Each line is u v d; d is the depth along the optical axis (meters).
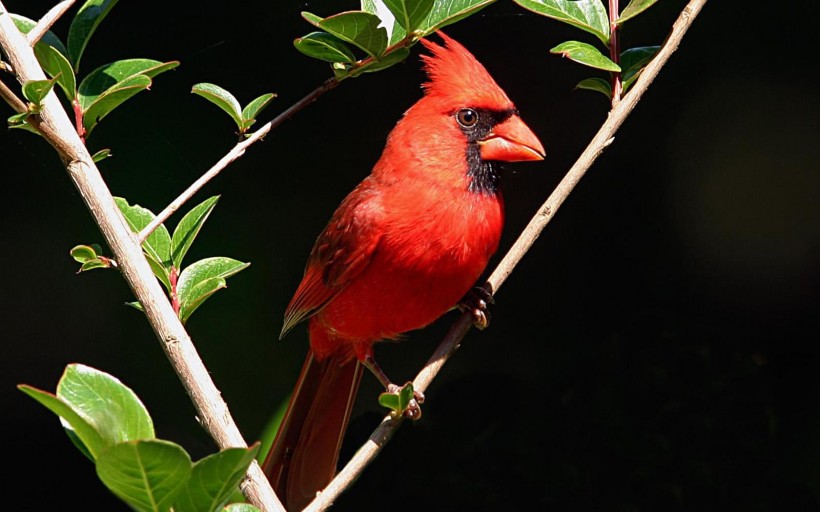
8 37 4.34
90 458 3.52
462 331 5.42
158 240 5.11
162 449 3.12
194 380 4.25
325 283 6.60
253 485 4.09
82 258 4.41
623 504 6.57
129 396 3.51
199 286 4.95
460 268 6.16
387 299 6.39
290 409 7.12
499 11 9.67
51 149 9.12
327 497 4.45
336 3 9.19
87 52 9.02
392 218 6.15
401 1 4.77
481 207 6.14
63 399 3.24
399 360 8.91
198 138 9.02
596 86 5.43
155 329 4.29
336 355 7.11
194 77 9.16
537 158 6.09
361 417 7.38
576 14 5.21
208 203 5.17
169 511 3.32
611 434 6.69
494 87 6.23
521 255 5.19
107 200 4.35
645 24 9.30
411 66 9.66
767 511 6.61
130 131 8.88
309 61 9.38
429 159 6.16
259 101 5.11
